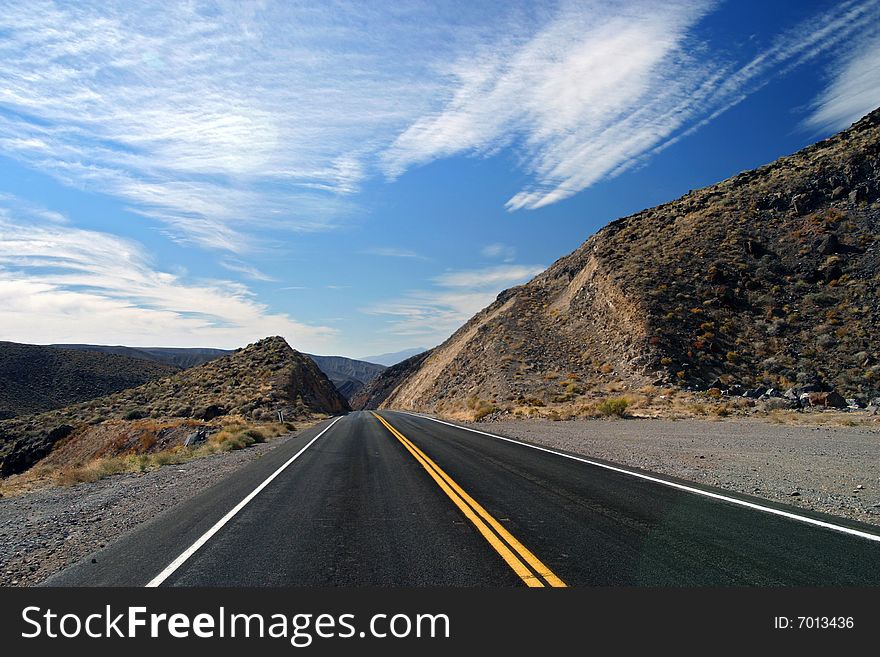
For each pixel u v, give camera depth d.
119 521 8.63
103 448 32.75
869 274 39.12
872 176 47.97
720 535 6.25
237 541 6.73
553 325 54.09
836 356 33.19
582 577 5.09
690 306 41.59
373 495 9.35
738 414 24.80
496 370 46.94
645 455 13.38
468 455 14.38
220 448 21.39
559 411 31.48
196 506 9.20
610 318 46.28
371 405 137.38
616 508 7.73
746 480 9.67
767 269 43.53
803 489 8.76
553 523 6.98
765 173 60.00
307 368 76.56
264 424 37.19
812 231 45.84
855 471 10.20
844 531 6.31
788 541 5.97
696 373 34.88
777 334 36.91
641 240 56.50
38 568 6.35
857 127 58.88
